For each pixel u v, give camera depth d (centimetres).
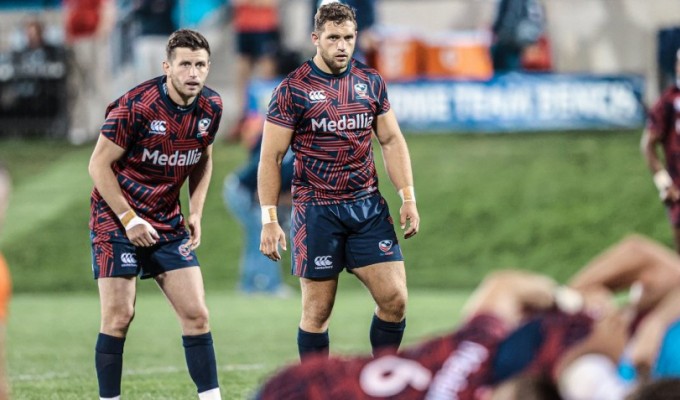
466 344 998
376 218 2097
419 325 3456
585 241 5022
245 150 5722
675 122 3253
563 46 6112
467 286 4706
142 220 1941
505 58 5812
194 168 2067
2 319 1293
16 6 6419
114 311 1967
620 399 884
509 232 5094
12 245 5050
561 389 916
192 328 1977
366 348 3033
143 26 5797
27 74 6181
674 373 916
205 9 5959
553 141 5712
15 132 6231
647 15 6097
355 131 2075
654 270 1002
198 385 1983
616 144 5669
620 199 5269
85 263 4950
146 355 2898
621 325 930
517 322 993
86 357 2900
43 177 5731
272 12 5866
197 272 2008
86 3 6038
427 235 5094
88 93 6206
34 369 2684
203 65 1923
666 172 3306
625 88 5762
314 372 1056
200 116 1986
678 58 3250
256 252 4484
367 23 5631
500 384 938
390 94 5731
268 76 5725
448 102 5759
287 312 3872
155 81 1964
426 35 5791
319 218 2083
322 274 2091
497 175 5453
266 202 2088
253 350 2991
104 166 1947
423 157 5594
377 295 2095
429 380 992
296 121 2072
